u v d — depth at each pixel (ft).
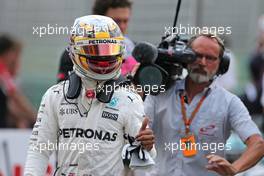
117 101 50.67
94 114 50.49
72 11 133.18
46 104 51.49
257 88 109.60
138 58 57.26
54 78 137.80
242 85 131.44
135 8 127.03
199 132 58.95
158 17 125.80
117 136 50.57
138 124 50.55
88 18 51.03
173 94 59.62
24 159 89.56
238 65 133.80
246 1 134.72
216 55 58.49
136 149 49.90
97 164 50.39
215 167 53.26
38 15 138.41
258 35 124.36
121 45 50.67
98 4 68.49
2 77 103.55
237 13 134.92
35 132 51.67
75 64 50.90
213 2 135.13
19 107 104.53
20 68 137.90
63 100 51.03
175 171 59.16
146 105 59.41
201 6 93.61
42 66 138.62
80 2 131.85
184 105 59.36
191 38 59.36
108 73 50.44
